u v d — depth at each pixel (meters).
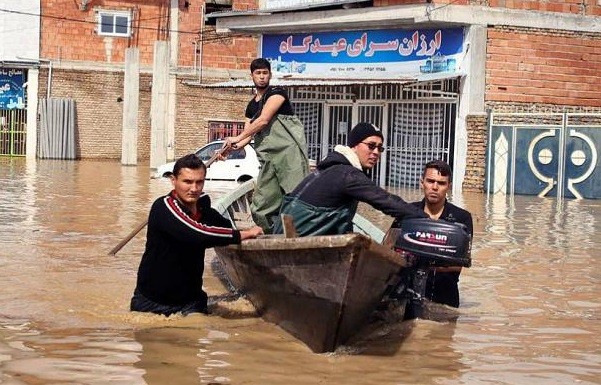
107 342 6.71
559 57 23.95
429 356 6.64
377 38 25.08
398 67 24.78
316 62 26.42
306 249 6.31
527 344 7.08
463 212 8.09
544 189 22.52
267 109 9.49
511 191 22.97
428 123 24.61
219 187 22.91
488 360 6.56
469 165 23.44
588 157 21.88
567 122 22.23
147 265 7.63
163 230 7.42
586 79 24.23
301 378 5.93
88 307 7.90
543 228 15.00
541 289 9.42
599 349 6.96
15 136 35.69
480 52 23.28
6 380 5.66
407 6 23.36
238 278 7.97
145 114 36.31
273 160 9.60
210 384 5.71
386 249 6.40
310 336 6.67
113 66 35.94
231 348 6.65
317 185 7.37
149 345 6.65
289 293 6.82
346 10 24.77
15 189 19.56
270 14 26.58
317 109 26.86
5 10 34.84
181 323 7.38
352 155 7.44
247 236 7.38
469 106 23.34
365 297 6.59
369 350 6.77
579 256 11.80
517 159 22.91
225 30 27.81
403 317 7.89
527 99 23.73
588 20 24.12
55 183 21.70
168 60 29.88
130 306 7.82
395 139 25.23
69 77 35.66
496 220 16.20
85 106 35.88
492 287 9.48
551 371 6.29
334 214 7.35
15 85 35.56
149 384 5.68
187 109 35.75
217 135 36.19
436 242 7.23
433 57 24.06
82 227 13.25
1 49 35.00
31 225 13.28
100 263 10.22
